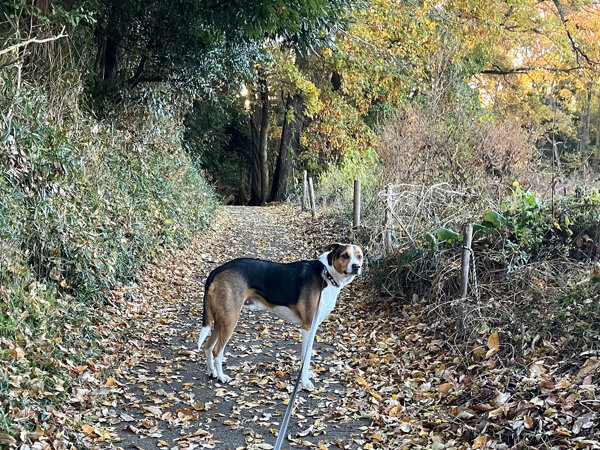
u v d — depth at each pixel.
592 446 4.10
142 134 14.31
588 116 31.41
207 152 31.97
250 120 32.06
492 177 11.84
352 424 5.34
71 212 8.03
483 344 6.39
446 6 23.08
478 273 7.99
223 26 11.45
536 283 7.19
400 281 8.73
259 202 32.12
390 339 7.47
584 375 5.10
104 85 13.09
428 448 4.67
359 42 22.05
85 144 9.64
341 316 8.71
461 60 21.12
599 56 26.88
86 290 7.56
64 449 4.52
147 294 9.27
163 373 6.47
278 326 8.38
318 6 9.98
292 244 14.78
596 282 6.55
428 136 13.07
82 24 11.20
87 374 5.81
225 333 6.29
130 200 10.87
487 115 21.89
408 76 22.95
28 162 7.39
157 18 12.79
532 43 28.55
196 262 12.27
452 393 5.62
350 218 13.84
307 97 24.78
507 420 4.75
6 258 6.13
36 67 9.35
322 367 6.78
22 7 8.35
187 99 17.56
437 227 9.38
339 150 28.61
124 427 5.17
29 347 5.49
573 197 8.98
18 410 4.61
